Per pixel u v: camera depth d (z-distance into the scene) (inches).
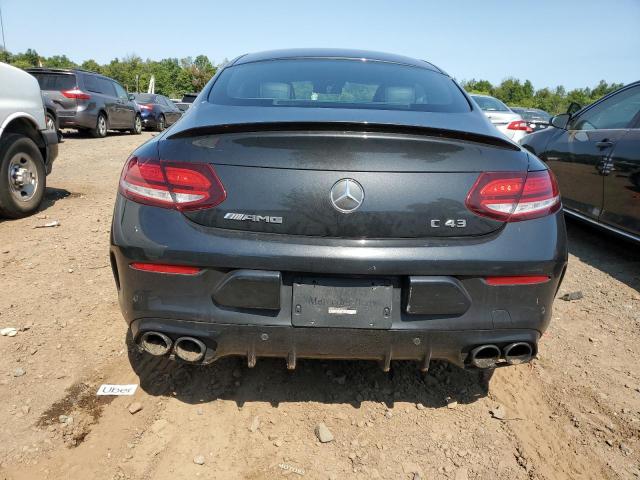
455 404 97.3
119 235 79.7
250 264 75.1
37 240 175.0
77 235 181.8
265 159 76.0
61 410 91.4
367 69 110.7
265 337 78.5
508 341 80.6
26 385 97.3
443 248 76.3
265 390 98.7
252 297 76.3
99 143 481.4
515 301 79.5
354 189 75.1
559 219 83.4
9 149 189.8
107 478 78.1
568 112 209.0
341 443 86.6
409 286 76.1
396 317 78.2
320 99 97.2
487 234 78.4
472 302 78.3
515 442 88.4
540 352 116.8
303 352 80.4
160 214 77.6
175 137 80.0
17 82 197.0
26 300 130.0
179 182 77.0
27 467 79.2
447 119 90.0
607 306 142.1
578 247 195.3
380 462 83.0
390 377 104.3
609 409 97.4
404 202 76.0
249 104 93.5
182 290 77.6
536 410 96.7
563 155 199.6
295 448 85.1
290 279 77.1
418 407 96.0
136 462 81.1
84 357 107.0
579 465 83.8
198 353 80.7
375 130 76.3
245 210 75.8
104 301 131.2
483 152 79.6
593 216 179.3
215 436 87.0
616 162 165.8
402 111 91.7
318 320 77.7
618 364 113.1
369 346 79.4
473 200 77.3
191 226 76.9
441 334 78.6
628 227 161.3
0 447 82.4
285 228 75.7
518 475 81.4
